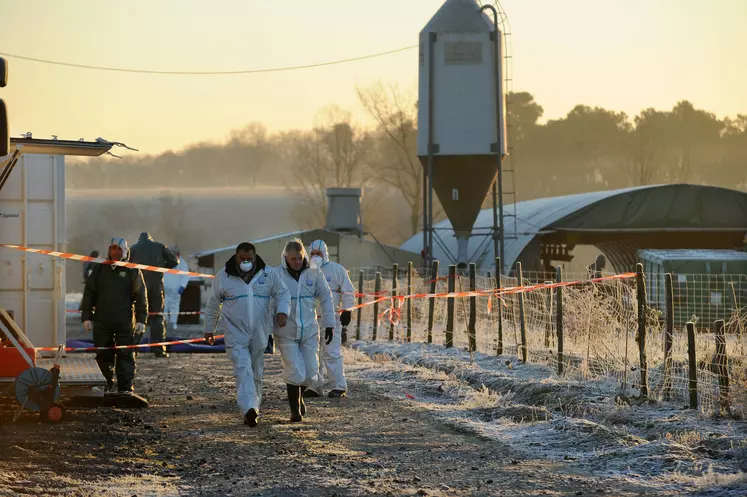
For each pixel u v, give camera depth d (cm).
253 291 2041
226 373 3123
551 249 8706
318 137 19112
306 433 1916
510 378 2527
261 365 2091
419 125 6675
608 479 1481
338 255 7519
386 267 7538
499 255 6831
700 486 1405
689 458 1573
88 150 2080
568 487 1432
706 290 5494
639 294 2216
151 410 2242
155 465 1603
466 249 6756
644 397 2130
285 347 2077
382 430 1962
